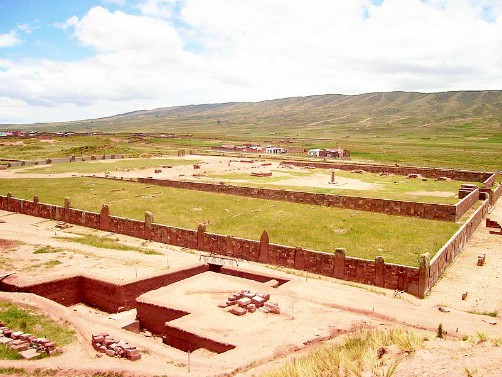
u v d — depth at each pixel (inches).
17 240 1571.1
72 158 4441.4
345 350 665.6
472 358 538.9
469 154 6205.7
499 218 2324.1
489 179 3270.2
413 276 1264.8
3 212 2305.6
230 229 1921.8
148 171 3752.5
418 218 2185.0
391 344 665.0
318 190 2851.9
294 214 2214.6
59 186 2898.6
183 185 2947.8
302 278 1305.4
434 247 1673.2
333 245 1696.6
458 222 2112.5
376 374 554.9
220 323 890.1
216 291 1085.1
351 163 4638.3
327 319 929.5
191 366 706.2
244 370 677.9
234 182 3196.4
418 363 551.2
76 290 1170.6
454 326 919.0
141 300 1015.6
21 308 931.3
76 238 1716.3
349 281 1371.8
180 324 879.1
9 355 718.5
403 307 1068.5
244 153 6018.7
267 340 804.0
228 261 1423.5
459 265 1540.4
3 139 6678.2
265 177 3553.2
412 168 3796.8
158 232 1793.8
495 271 1473.9
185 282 1147.3
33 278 1162.0
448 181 3469.5
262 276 1270.9
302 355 730.2
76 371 662.5
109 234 1907.0
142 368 674.8
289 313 959.0
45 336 808.9
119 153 5305.1
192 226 1961.1
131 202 2454.5
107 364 692.1
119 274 1253.1
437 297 1246.9
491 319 1021.8
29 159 4660.4
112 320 1005.8
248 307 963.3
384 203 2294.5
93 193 2682.1
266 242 1530.5
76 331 836.6
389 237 1818.4
